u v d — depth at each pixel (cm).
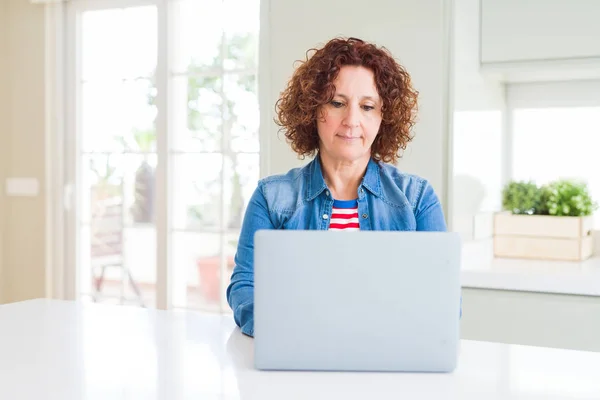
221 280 365
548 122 310
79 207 402
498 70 272
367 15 272
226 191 361
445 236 116
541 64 263
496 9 270
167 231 372
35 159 405
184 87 370
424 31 261
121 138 388
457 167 260
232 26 354
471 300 249
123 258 390
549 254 282
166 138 371
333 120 144
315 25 283
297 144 161
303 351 118
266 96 294
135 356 130
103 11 387
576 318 233
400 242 116
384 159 159
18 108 408
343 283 116
